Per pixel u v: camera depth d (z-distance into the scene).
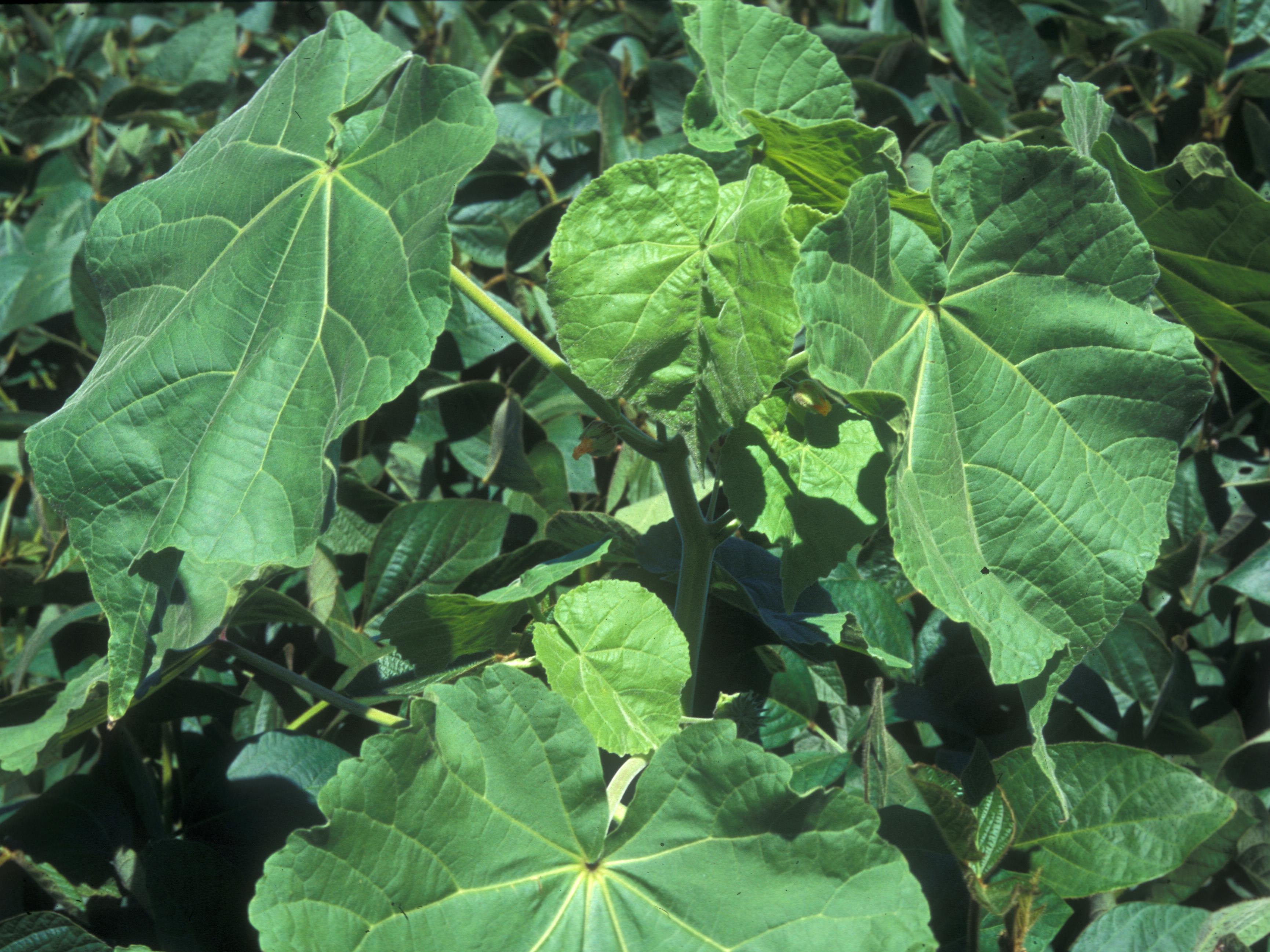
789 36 0.38
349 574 0.54
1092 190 0.34
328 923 0.30
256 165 0.37
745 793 0.31
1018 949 0.34
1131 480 0.34
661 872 0.32
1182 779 0.38
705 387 0.32
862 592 0.46
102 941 0.36
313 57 0.38
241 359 0.35
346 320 0.34
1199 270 0.41
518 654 0.38
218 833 0.40
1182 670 0.46
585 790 0.32
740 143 0.37
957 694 0.46
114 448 0.34
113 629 0.33
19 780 0.48
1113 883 0.38
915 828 0.38
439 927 0.31
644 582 0.44
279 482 0.33
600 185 0.32
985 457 0.34
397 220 0.34
